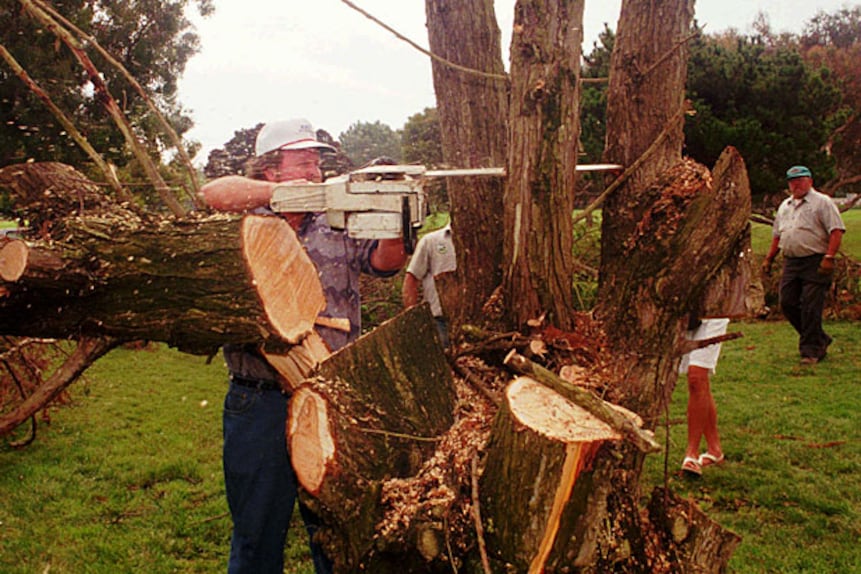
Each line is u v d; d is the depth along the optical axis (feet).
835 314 31.01
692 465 13.39
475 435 7.25
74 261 6.95
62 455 15.37
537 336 8.17
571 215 8.21
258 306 6.98
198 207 7.75
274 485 8.79
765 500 12.27
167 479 14.12
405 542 6.50
